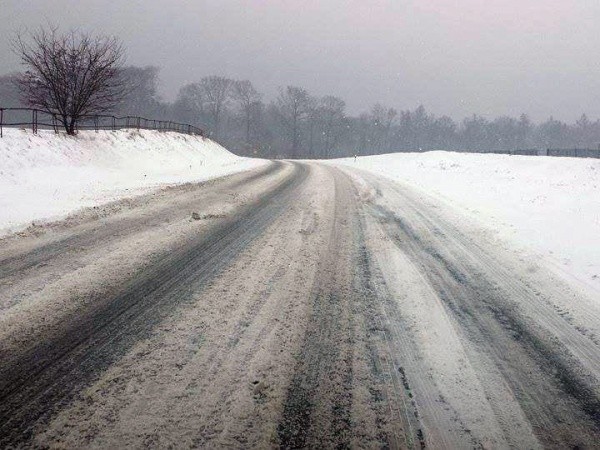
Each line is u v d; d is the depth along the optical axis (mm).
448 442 2102
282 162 26031
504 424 2244
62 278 4086
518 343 3141
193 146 24797
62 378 2496
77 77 14594
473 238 6238
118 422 2131
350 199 9609
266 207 8203
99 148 15312
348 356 2857
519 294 4098
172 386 2441
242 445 2014
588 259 5191
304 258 4965
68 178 11094
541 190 11766
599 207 8797
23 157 10977
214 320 3303
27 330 3055
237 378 2543
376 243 5770
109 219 6676
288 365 2711
